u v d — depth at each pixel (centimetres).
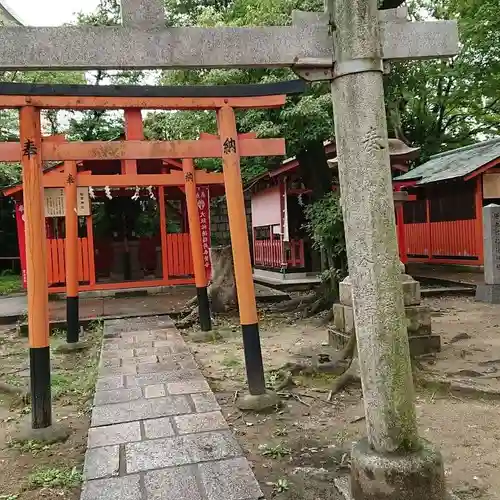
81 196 1405
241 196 571
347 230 320
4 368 750
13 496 364
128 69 329
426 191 1869
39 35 314
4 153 594
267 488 362
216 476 368
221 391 588
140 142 609
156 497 341
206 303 902
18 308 1268
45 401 477
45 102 509
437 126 2312
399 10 334
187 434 446
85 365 749
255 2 1014
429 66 1767
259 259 1878
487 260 1134
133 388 584
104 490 352
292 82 568
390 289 310
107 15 1550
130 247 1612
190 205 902
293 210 1650
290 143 1033
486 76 1738
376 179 311
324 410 520
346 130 316
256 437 456
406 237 2019
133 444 428
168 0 1380
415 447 313
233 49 327
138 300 1309
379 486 302
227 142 577
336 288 1055
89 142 593
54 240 1388
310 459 408
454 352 693
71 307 859
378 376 311
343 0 314
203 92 563
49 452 442
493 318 944
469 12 1488
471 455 407
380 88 317
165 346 802
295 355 736
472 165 1573
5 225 2344
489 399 528
